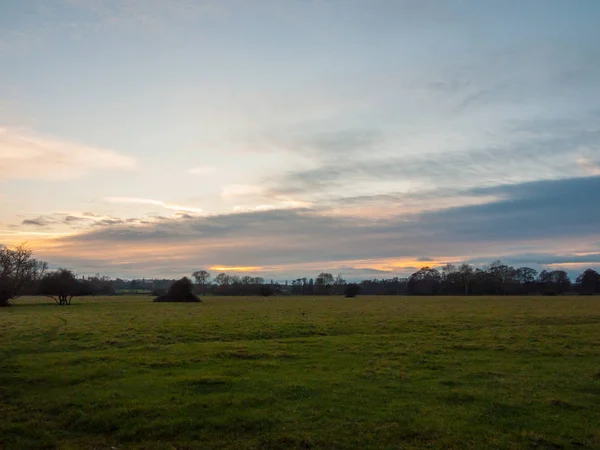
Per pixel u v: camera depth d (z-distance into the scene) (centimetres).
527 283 17512
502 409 1470
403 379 1845
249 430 1295
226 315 4978
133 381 1789
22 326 3722
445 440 1214
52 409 1459
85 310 6297
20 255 8106
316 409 1453
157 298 10312
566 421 1363
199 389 1677
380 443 1198
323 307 6950
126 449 1173
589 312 5278
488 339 2922
